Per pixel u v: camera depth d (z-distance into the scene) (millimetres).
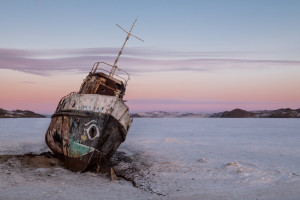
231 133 37062
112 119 12164
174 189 9750
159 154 17938
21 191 8492
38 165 12469
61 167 12695
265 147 21281
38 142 22750
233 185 10219
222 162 14781
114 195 8727
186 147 21484
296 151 18938
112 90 14258
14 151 17781
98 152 12102
